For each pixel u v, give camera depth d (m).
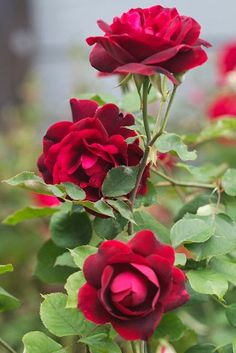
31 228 1.99
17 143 2.41
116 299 0.93
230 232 1.06
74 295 0.98
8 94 3.71
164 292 0.94
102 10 3.86
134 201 1.06
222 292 1.02
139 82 1.02
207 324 1.37
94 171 1.03
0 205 2.12
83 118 1.06
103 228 1.07
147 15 1.04
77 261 0.99
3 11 3.73
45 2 3.88
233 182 1.12
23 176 1.03
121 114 1.06
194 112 2.39
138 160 1.05
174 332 1.13
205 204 1.13
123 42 0.99
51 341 1.04
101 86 2.87
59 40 3.87
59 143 1.03
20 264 2.00
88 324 1.04
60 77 3.83
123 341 1.20
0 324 1.84
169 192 1.29
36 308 1.91
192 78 2.84
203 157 2.07
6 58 3.72
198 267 1.05
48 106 3.16
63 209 1.12
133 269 0.94
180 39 1.00
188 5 3.70
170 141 1.06
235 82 1.91
